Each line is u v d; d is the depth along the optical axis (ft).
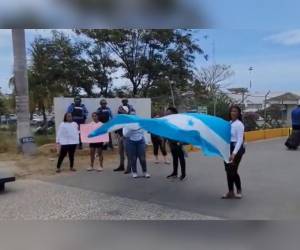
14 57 51.06
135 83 83.66
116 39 78.89
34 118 154.51
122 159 38.78
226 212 24.77
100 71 82.53
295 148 56.18
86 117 49.03
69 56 82.74
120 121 33.01
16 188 32.22
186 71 84.17
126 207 26.32
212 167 40.16
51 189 31.73
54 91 85.10
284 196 28.63
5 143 55.72
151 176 36.04
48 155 49.19
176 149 34.06
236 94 125.59
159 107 78.59
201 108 69.82
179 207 26.11
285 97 130.93
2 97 156.97
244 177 35.45
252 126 78.54
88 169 39.14
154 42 80.89
